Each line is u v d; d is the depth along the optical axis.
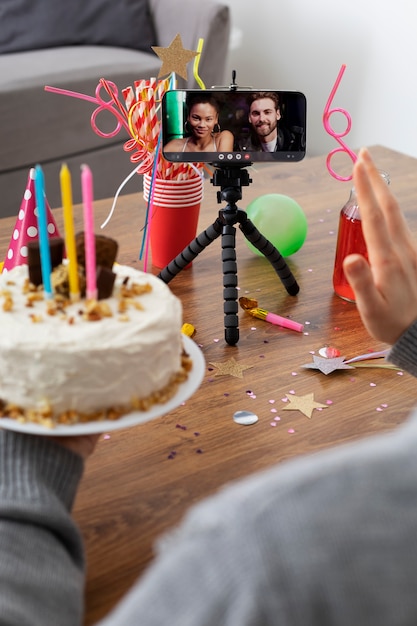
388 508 0.35
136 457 0.87
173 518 0.79
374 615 0.34
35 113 2.44
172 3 2.74
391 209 0.80
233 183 1.15
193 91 1.10
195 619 0.35
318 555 0.34
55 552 0.60
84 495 0.81
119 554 0.74
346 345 1.10
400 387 1.01
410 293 0.79
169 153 1.12
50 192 2.57
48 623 0.54
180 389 0.77
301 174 1.64
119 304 0.75
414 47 2.78
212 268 1.29
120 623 0.37
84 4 2.75
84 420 0.71
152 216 1.24
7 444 0.68
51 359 0.68
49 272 0.75
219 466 0.86
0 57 2.60
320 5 3.07
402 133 2.95
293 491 0.36
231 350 1.08
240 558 0.34
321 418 0.95
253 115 1.11
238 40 3.38
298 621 0.33
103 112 2.57
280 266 1.19
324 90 3.19
